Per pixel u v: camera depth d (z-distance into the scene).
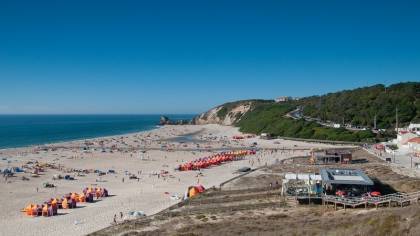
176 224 45.16
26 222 52.88
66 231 48.06
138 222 47.47
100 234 43.81
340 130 150.12
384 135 135.62
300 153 119.81
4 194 71.12
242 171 92.00
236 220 45.22
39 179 87.12
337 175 60.84
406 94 170.62
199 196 61.19
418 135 100.81
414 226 29.36
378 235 30.16
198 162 104.38
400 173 66.75
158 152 138.12
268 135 169.62
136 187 78.31
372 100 178.38
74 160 118.88
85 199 65.31
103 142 173.00
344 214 44.78
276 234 35.81
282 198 55.56
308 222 41.03
